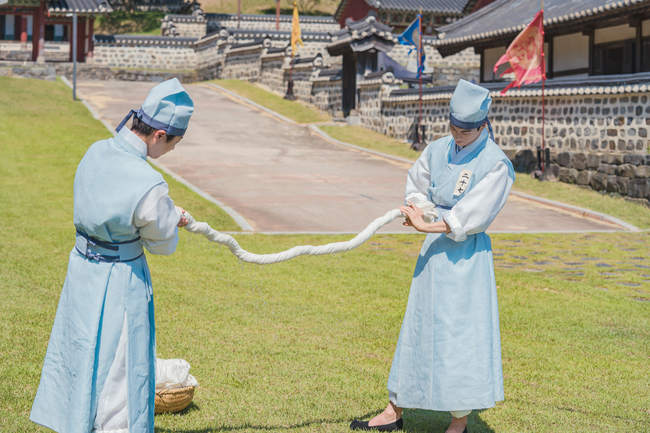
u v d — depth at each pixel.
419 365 3.34
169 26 44.09
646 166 14.77
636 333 5.61
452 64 36.50
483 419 3.70
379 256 8.95
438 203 3.44
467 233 3.25
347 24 26.59
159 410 3.57
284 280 7.32
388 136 23.94
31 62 31.00
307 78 29.58
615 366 4.70
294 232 10.70
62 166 15.02
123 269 2.65
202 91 31.55
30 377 3.98
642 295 7.15
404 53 36.69
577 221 12.95
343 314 5.92
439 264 3.30
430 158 3.52
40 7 34.47
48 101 23.55
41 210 11.06
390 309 6.16
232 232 10.52
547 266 8.73
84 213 2.62
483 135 3.37
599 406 3.93
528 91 17.80
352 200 13.64
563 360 4.82
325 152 20.53
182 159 17.86
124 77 38.72
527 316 6.07
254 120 25.55
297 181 15.63
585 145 16.61
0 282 6.36
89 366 2.57
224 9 59.25
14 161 15.08
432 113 21.78
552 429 3.56
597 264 8.93
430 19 38.72
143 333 2.70
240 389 4.02
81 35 39.09
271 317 5.72
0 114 20.27
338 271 7.90
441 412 3.94
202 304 6.05
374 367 4.54
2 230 9.38
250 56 34.19
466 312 3.24
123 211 2.58
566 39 22.47
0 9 34.62
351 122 25.94
